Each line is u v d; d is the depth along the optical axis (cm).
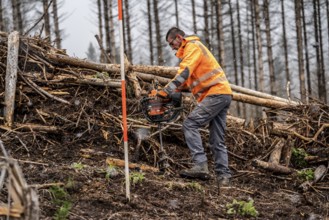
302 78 2114
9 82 588
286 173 575
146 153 569
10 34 626
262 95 809
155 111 504
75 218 355
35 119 588
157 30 2242
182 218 390
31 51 673
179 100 514
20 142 533
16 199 257
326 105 711
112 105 632
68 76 659
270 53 1992
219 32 1909
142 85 698
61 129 570
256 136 679
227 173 520
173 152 590
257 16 1977
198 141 506
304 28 2630
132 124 595
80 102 617
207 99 505
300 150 638
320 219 425
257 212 419
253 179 557
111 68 684
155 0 2270
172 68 713
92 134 580
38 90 620
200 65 504
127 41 2419
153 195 435
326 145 654
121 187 440
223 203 443
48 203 375
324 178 568
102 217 367
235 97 754
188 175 506
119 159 539
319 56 2528
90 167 488
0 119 571
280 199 488
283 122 709
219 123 522
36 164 481
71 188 409
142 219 374
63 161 514
